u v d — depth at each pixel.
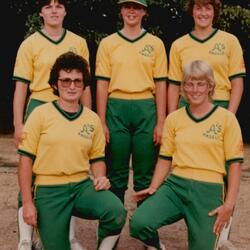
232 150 3.66
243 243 4.82
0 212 5.45
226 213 3.62
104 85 4.43
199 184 3.66
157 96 4.44
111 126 4.41
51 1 4.21
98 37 8.30
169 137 3.83
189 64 3.68
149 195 3.83
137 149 4.43
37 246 4.30
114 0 8.20
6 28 9.93
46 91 4.23
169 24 8.58
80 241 4.77
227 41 4.35
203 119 3.70
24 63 4.25
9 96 10.91
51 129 3.62
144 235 3.67
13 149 8.49
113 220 3.64
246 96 9.63
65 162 3.62
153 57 4.39
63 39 4.27
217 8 4.35
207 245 3.61
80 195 3.69
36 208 3.66
